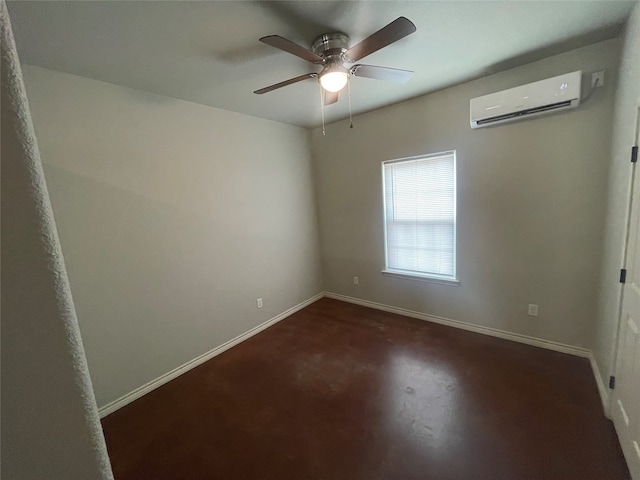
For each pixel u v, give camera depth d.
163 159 2.53
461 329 3.12
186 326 2.74
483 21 1.74
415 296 3.46
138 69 2.03
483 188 2.77
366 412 2.05
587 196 2.30
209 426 2.03
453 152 2.95
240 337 3.22
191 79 2.24
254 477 1.64
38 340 0.29
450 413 1.98
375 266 3.77
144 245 2.43
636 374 1.43
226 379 2.55
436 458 1.67
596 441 1.69
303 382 2.43
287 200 3.74
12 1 1.32
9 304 0.27
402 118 3.19
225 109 2.99
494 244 2.79
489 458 1.64
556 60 2.24
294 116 3.37
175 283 2.65
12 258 0.27
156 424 2.08
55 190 1.99
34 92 1.89
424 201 3.25
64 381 0.31
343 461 1.69
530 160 2.50
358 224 3.82
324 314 3.77
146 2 1.39
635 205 1.55
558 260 2.49
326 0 1.48
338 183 3.91
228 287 3.10
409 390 2.23
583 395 2.05
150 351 2.49
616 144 1.96
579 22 1.81
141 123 2.38
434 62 2.26
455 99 2.79
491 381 2.26
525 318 2.72
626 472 1.50
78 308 2.11
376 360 2.67
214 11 1.50
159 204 2.52
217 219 2.97
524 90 2.30
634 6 1.63
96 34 1.62
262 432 1.95
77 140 2.06
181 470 1.71
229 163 3.05
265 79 2.32
